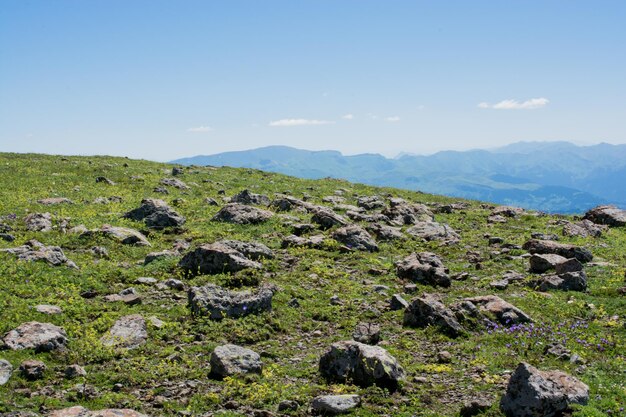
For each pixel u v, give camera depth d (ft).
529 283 85.05
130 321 59.72
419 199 184.75
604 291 80.89
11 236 91.56
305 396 46.03
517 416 42.06
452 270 95.09
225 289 69.46
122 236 97.14
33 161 186.09
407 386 48.96
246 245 91.66
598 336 62.44
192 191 157.17
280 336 62.18
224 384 48.11
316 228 115.75
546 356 56.49
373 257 100.42
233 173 210.79
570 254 101.91
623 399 45.50
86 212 116.26
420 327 65.62
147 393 45.88
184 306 67.21
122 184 157.89
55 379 46.80
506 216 154.81
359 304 74.23
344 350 50.70
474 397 46.88
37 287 68.74
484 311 69.67
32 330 53.31
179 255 89.20
